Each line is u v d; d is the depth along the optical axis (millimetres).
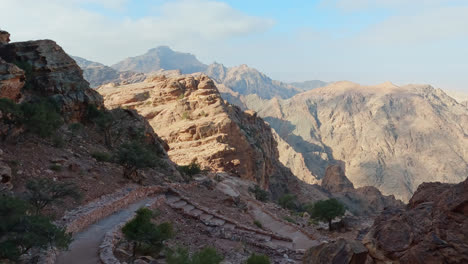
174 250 20234
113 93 127938
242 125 117250
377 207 138375
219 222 31656
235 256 22344
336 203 43344
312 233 35438
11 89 35781
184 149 96750
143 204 29078
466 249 10078
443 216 11148
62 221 20359
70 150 35188
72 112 45250
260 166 103062
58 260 16266
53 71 46438
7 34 47750
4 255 13203
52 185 21297
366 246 12141
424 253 10562
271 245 27578
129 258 17672
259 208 48156
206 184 53125
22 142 29938
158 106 118188
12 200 14383
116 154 37844
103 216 24344
